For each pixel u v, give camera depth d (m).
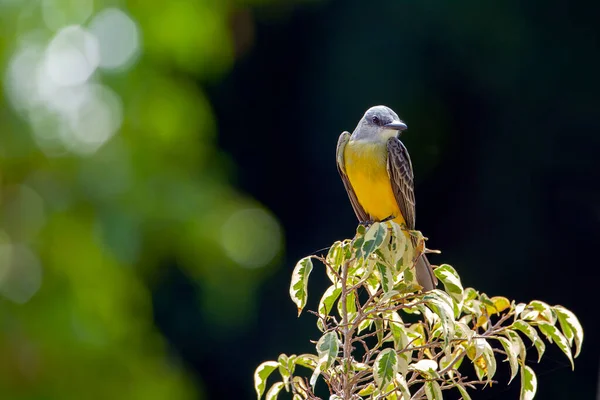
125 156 10.95
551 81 20.19
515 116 20.45
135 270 11.79
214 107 22.47
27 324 10.22
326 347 5.69
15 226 10.29
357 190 9.55
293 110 22.00
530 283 20.31
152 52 11.62
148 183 11.38
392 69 20.09
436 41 19.98
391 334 6.30
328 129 21.08
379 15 20.33
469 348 6.20
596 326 19.80
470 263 20.61
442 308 5.74
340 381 6.09
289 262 21.86
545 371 7.69
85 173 10.59
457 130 20.75
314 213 21.95
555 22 19.95
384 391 6.09
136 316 12.05
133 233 10.98
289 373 6.44
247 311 15.54
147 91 11.41
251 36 20.97
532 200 20.36
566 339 6.35
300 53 21.75
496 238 20.50
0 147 10.03
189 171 12.20
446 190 20.97
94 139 10.83
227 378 21.66
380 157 9.31
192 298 21.03
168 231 11.72
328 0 20.77
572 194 20.12
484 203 20.62
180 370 12.61
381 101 20.25
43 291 10.39
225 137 22.73
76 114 10.75
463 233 20.81
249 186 22.70
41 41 10.42
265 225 14.22
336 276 6.35
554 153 20.25
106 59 11.16
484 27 19.88
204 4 11.94
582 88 20.05
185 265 12.36
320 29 21.14
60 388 10.35
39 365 10.21
